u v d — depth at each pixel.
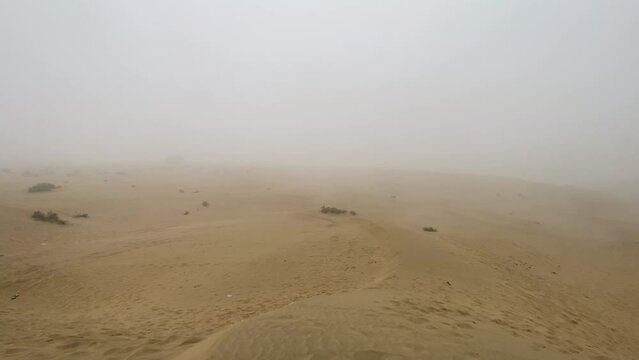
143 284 13.20
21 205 24.83
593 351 8.66
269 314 6.98
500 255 19.12
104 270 14.48
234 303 11.30
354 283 12.47
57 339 8.02
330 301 8.11
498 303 11.35
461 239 21.36
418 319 7.60
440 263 14.71
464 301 10.65
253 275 13.77
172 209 29.81
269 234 20.12
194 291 12.48
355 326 6.51
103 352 7.28
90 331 8.69
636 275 19.55
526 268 17.73
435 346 6.19
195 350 6.46
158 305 11.27
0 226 19.14
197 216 27.55
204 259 15.81
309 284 12.71
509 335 7.95
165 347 7.55
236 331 6.20
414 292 10.65
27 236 18.78
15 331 8.50
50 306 11.32
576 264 20.61
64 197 31.25
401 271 13.24
